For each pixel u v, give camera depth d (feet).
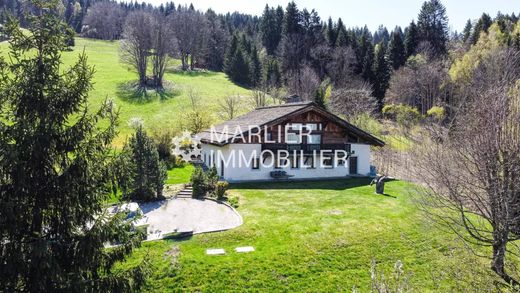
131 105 178.29
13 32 25.98
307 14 293.43
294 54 260.62
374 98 197.77
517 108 31.71
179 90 210.18
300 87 200.54
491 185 31.86
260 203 72.90
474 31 229.45
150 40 214.07
